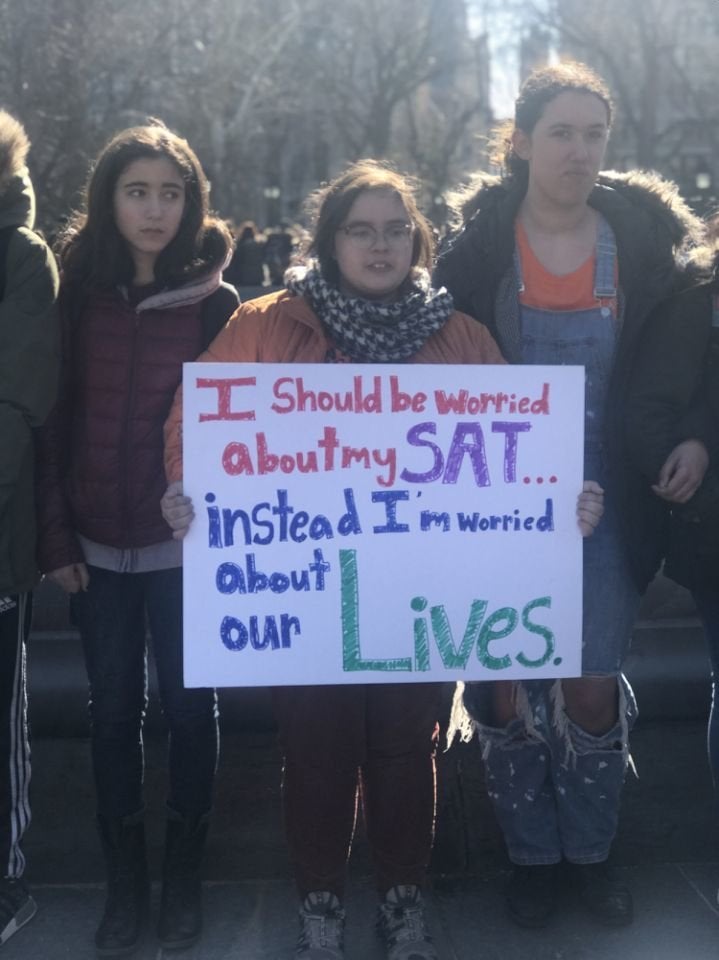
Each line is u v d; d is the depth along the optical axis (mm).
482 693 3092
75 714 3654
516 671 2811
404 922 2871
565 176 2822
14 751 3002
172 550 2920
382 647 2777
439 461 2766
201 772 3031
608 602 2949
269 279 17328
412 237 2822
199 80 27797
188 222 2889
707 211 3236
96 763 3002
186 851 3057
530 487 2789
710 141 34688
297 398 2729
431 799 2896
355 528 2762
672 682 3707
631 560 2949
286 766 2865
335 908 2887
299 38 34094
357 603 2770
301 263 2908
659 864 3322
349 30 35062
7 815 3033
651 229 2920
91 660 2965
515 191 2984
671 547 3012
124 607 2951
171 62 27453
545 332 2924
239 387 2719
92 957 2953
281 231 20547
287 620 2760
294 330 2805
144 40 25406
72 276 2898
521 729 3061
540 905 3059
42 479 2898
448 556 2783
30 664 3643
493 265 2934
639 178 3010
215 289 2951
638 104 35781
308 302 2793
